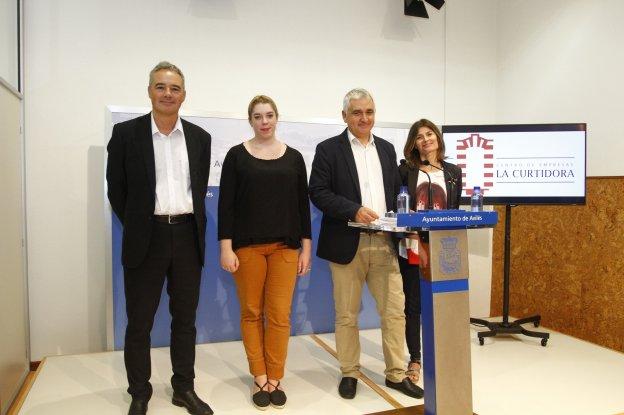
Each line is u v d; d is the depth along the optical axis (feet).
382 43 12.30
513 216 13.21
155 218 6.72
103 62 10.10
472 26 13.26
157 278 6.77
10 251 8.21
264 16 11.26
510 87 13.16
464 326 6.03
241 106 11.11
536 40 12.37
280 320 7.33
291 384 8.30
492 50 13.55
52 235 9.91
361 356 9.70
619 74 10.38
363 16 12.10
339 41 11.89
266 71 11.30
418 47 12.67
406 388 7.73
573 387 8.28
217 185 10.57
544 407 7.47
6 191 8.02
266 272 7.39
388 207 7.77
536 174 11.07
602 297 10.66
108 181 6.79
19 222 8.87
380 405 7.41
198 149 7.02
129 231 6.59
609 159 10.65
